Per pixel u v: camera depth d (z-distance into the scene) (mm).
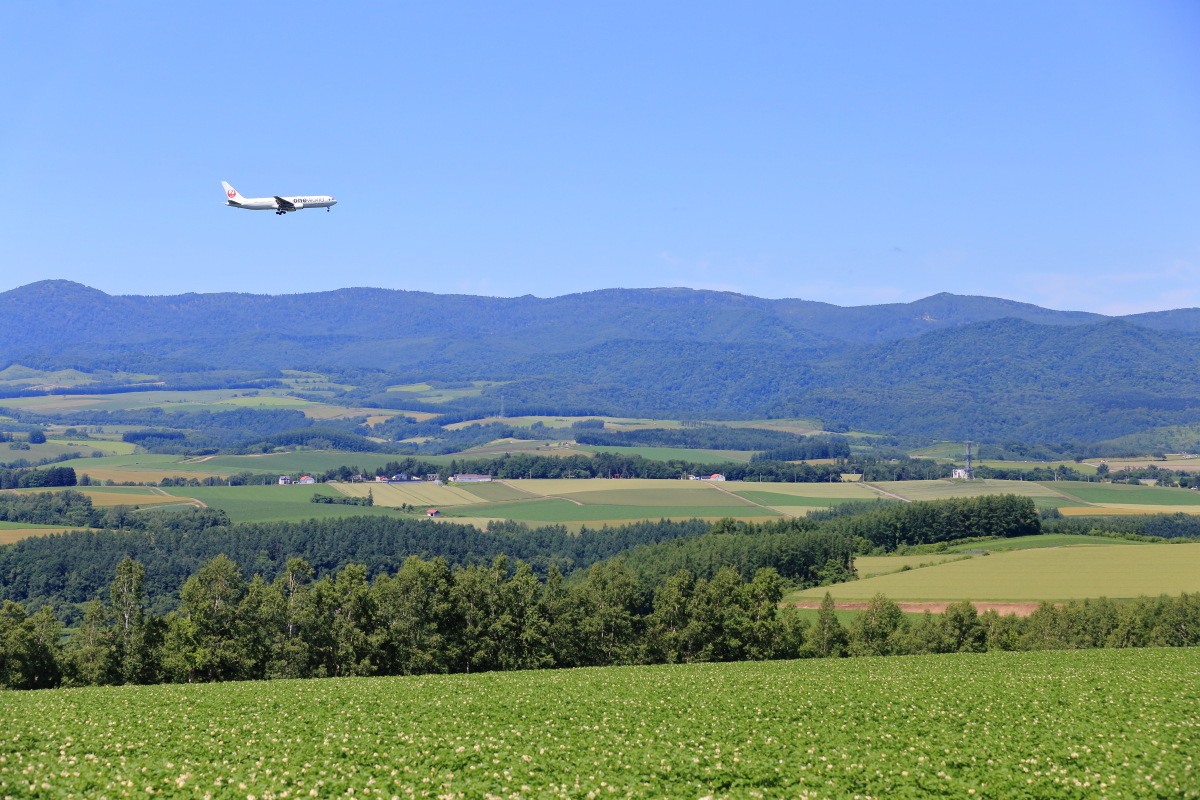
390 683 53031
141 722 39156
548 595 77000
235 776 30109
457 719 39562
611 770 31000
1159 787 28578
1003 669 55188
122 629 69000
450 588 72500
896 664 60875
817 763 31766
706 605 77750
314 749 33719
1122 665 56281
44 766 30688
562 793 28266
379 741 35094
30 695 49094
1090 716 38594
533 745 34375
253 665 66312
